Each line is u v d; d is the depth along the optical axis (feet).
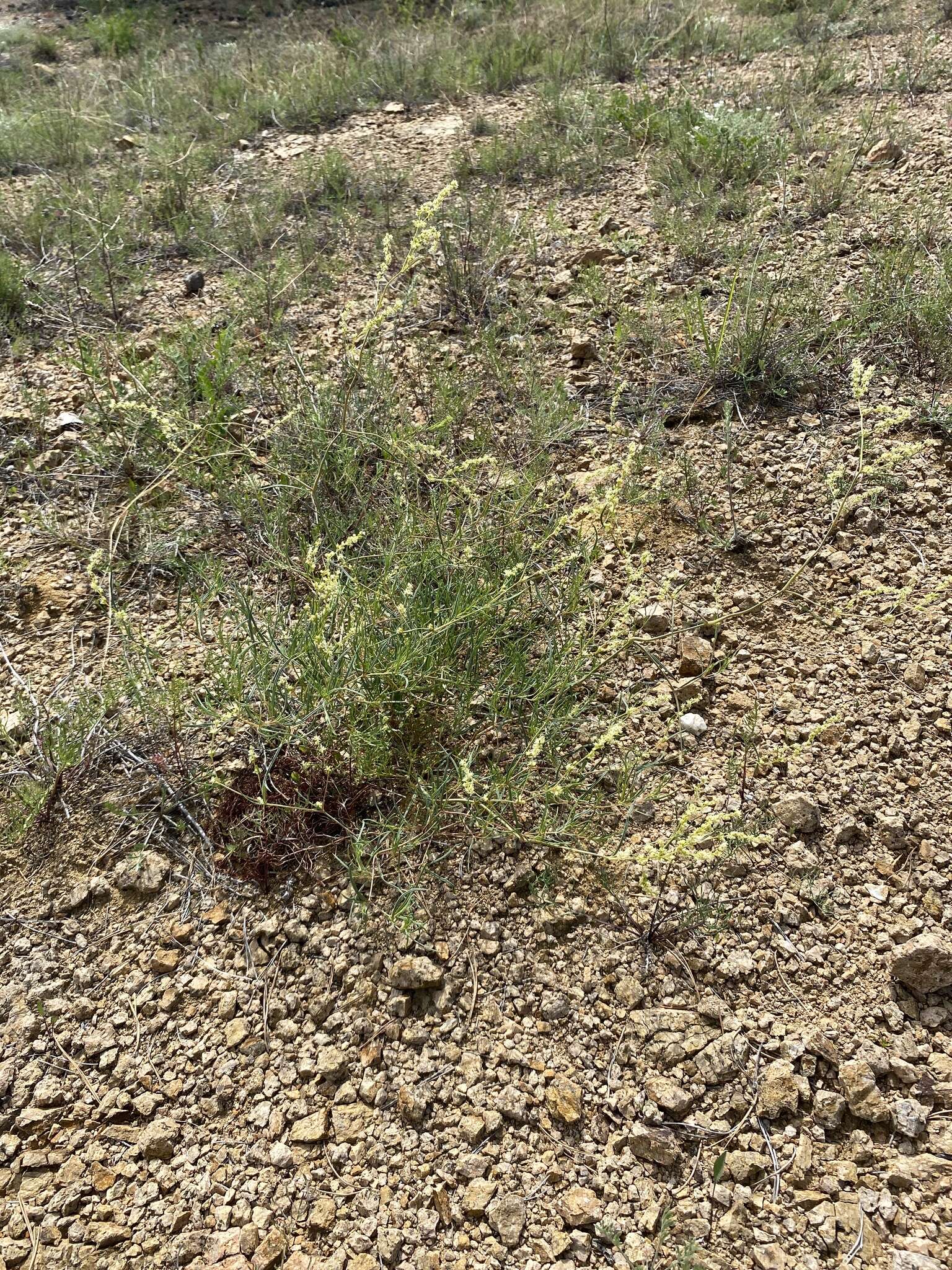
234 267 15.76
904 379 11.98
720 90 19.34
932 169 15.48
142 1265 6.38
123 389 12.46
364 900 8.01
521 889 8.09
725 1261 6.30
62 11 33.68
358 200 17.26
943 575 10.03
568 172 17.33
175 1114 7.04
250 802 8.58
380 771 8.31
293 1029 7.41
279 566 10.07
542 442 11.57
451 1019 7.43
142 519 11.04
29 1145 6.93
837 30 21.39
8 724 9.18
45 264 15.75
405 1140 6.87
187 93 22.81
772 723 9.09
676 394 12.30
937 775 8.71
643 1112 6.94
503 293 14.30
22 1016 7.52
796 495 10.94
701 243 14.34
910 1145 6.81
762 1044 7.25
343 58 23.85
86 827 8.55
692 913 7.80
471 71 22.09
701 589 10.18
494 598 8.70
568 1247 6.36
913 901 8.01
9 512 11.34
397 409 12.05
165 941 7.89
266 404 12.57
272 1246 6.40
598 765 8.80
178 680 9.09
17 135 20.51
